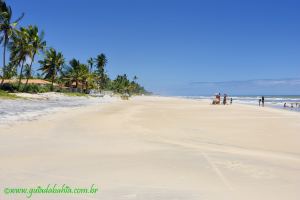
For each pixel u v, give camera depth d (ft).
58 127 66.28
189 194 24.56
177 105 202.90
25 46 202.80
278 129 71.36
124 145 46.73
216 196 24.21
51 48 273.13
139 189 25.68
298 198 24.03
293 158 40.16
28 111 100.42
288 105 241.55
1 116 80.69
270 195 24.62
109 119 88.33
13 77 262.67
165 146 46.42
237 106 187.11
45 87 269.85
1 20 185.16
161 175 29.89
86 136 55.57
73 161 35.40
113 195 24.18
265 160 37.78
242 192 25.23
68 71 333.21
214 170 31.91
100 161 35.55
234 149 46.21
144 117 99.19
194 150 43.14
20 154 38.81
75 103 176.76
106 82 499.10
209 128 72.23
